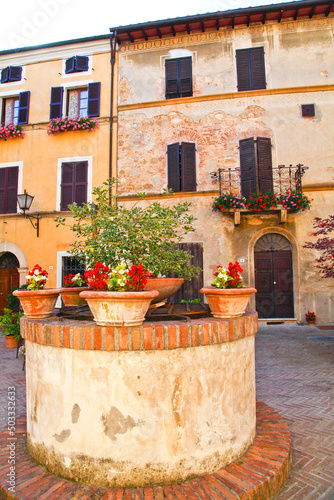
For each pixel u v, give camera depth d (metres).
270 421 3.60
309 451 3.46
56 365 2.64
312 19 12.45
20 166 13.91
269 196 11.23
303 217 11.79
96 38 13.55
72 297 4.53
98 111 13.34
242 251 11.98
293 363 6.94
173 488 2.40
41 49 14.14
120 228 4.43
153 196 12.51
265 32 12.65
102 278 2.72
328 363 6.88
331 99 12.20
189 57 13.00
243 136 12.38
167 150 12.67
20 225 13.55
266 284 12.12
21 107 14.05
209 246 12.08
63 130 13.48
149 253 4.48
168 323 2.60
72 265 13.11
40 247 13.32
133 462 2.42
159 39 13.25
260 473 2.60
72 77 13.87
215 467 2.62
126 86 13.32
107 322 2.46
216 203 11.65
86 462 2.48
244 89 12.59
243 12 12.03
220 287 2.99
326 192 11.83
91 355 2.49
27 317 3.14
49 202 13.52
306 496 2.68
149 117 12.98
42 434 2.73
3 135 13.98
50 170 13.64
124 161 12.98
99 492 2.37
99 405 2.47
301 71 12.41
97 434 2.46
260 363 7.00
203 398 2.59
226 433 2.71
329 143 12.06
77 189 13.38
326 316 11.52
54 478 2.57
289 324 11.61
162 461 2.44
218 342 2.62
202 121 12.62
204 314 3.37
